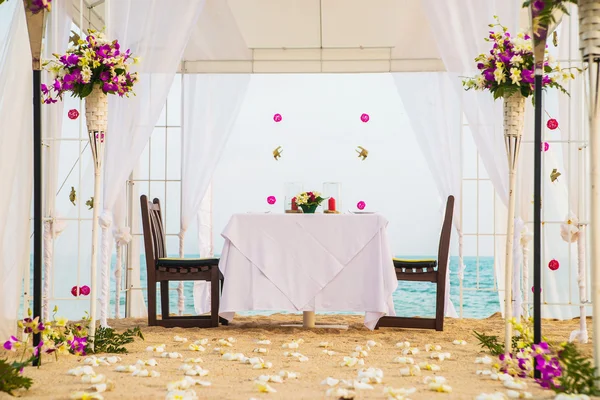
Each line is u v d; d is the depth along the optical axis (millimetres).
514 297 4578
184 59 6504
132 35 4766
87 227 5598
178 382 2896
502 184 4578
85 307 5793
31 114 4508
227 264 5051
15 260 4441
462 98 4645
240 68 6551
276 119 8047
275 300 4980
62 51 4953
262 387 2867
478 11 4648
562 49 4969
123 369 3367
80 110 5277
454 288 14961
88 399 2674
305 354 4027
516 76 3594
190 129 6473
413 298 14266
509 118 3811
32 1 3391
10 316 4410
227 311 5004
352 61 6562
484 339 4109
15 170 4449
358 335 4930
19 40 4457
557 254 6141
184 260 5289
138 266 6543
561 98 4906
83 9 5316
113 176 4695
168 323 5305
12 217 4453
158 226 5648
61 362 3604
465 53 4664
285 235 5039
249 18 5965
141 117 4738
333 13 5875
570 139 4723
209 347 4277
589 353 4016
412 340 4656
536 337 3170
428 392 2900
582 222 4602
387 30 6180
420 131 6152
